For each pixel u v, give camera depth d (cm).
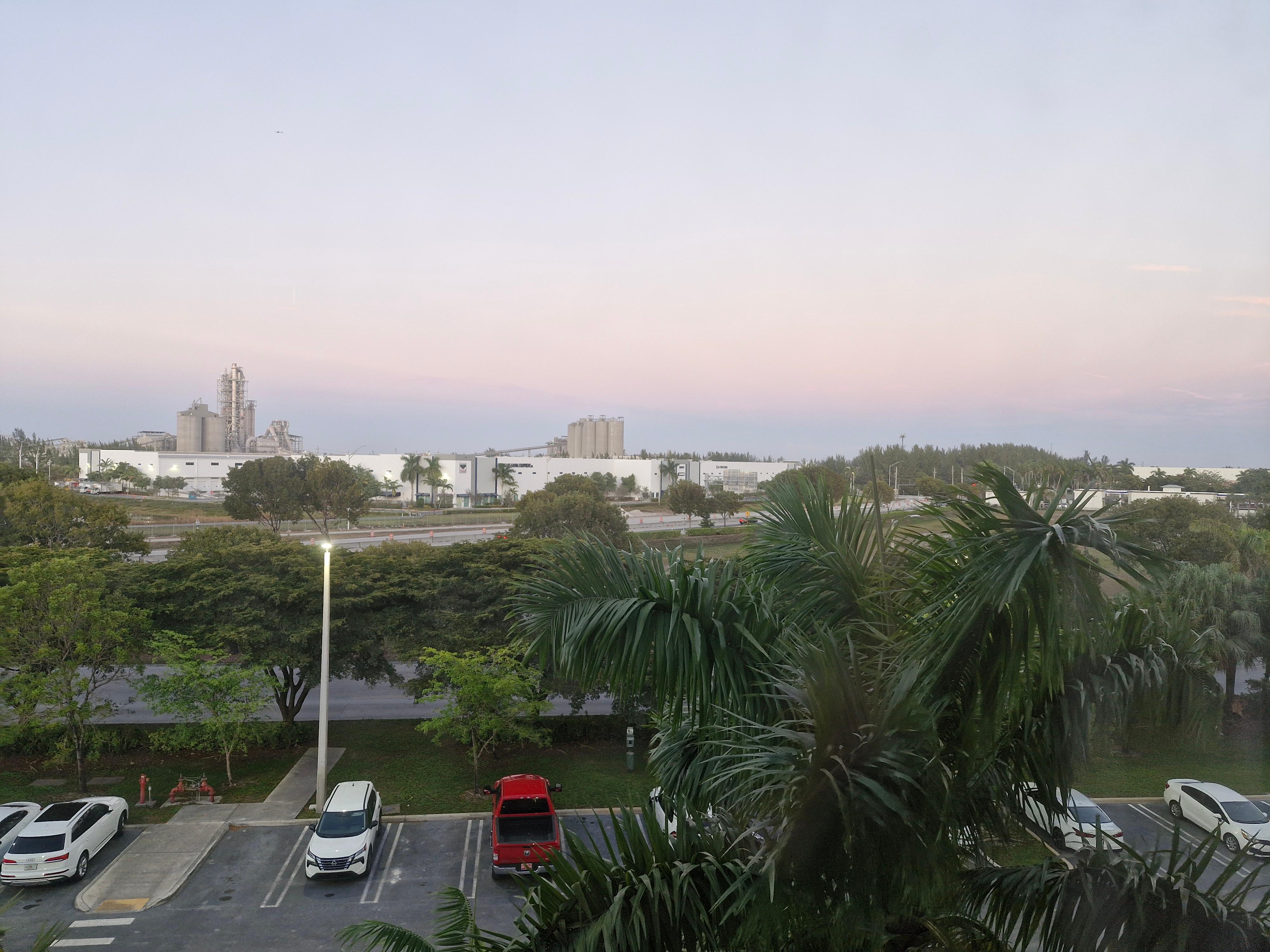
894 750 315
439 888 1366
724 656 436
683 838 361
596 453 18712
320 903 1307
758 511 539
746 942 328
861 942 341
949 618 351
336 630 2095
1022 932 357
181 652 1858
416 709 2381
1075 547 321
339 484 6272
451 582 2180
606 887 342
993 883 370
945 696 362
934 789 328
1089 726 351
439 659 1850
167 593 2077
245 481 5912
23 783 1845
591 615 457
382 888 1364
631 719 2119
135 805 1719
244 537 3222
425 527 7194
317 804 1706
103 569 2189
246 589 2114
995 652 350
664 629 448
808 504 522
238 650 2102
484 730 1777
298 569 2219
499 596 2128
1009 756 388
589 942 320
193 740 1827
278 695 2139
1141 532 325
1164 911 313
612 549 488
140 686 1873
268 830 1603
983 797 389
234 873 1419
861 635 455
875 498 513
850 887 325
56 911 1275
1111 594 371
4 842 1445
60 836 1357
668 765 488
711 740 428
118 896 1316
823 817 314
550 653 488
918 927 368
